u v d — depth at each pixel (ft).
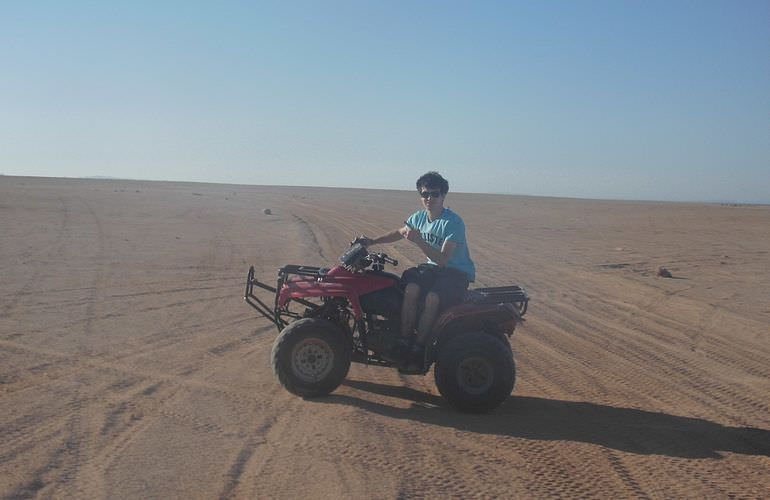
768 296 50.62
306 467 16.87
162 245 64.69
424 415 21.66
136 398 21.66
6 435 17.99
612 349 32.60
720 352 32.89
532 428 20.93
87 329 31.07
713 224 136.77
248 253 61.26
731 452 19.62
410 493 15.69
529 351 31.53
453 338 22.43
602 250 81.35
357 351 23.57
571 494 16.20
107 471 16.05
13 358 25.68
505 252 75.15
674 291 51.65
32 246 59.52
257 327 33.19
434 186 23.20
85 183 279.49
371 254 23.91
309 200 187.73
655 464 18.42
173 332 31.35
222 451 17.62
